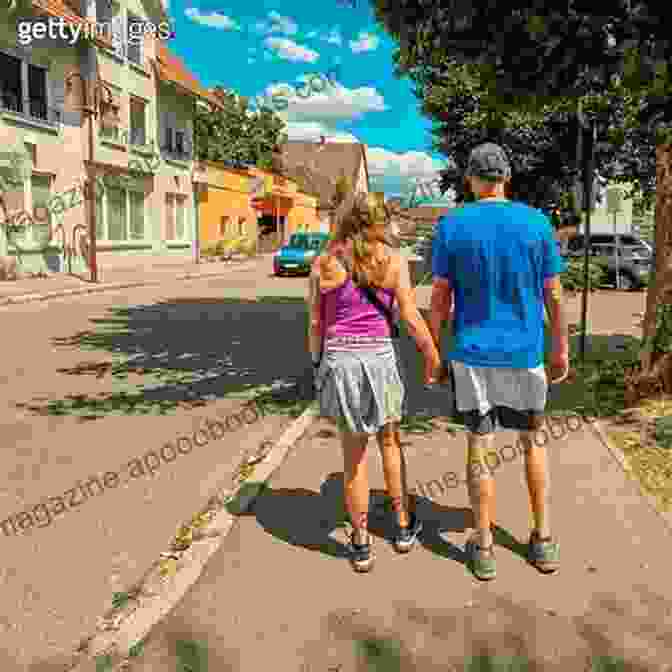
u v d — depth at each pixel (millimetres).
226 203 32688
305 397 7070
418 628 2938
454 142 19453
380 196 3309
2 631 3033
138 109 24375
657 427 5309
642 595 3156
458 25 5793
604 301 16219
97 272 21234
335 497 4254
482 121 16750
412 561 3480
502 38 5855
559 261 3166
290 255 23812
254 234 36094
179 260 27859
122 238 23422
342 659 2754
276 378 7934
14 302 14789
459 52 6211
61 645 2934
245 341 10367
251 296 17047
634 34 5418
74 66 19906
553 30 5629
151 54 24875
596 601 3115
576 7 5520
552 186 20359
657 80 5434
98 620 3109
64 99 19516
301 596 3180
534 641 2844
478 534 3322
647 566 3396
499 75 6332
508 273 3109
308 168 53000
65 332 11008
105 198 22094
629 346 9375
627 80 5570
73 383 7617
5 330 11086
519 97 6598
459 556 3525
